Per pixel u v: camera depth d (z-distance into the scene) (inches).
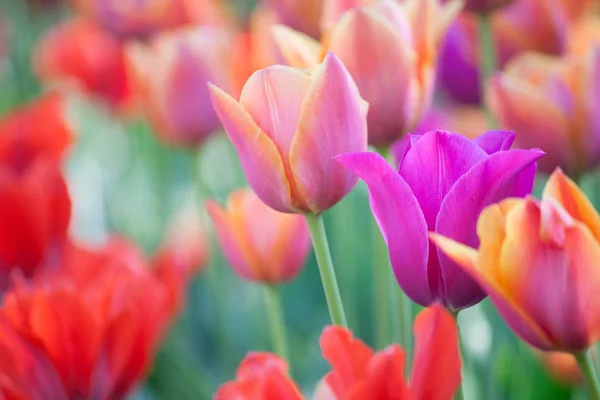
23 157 44.0
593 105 38.8
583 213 30.4
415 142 32.4
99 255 41.0
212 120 47.1
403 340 36.0
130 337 36.1
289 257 38.8
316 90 32.3
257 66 42.9
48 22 92.6
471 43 45.6
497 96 39.4
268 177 32.8
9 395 35.0
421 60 36.4
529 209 29.7
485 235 29.9
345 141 32.7
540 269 29.9
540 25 44.4
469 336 43.5
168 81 46.5
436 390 30.0
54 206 40.5
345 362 30.0
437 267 31.8
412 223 31.4
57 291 35.4
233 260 39.2
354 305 46.4
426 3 36.3
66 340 35.4
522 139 39.5
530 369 43.5
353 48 35.2
